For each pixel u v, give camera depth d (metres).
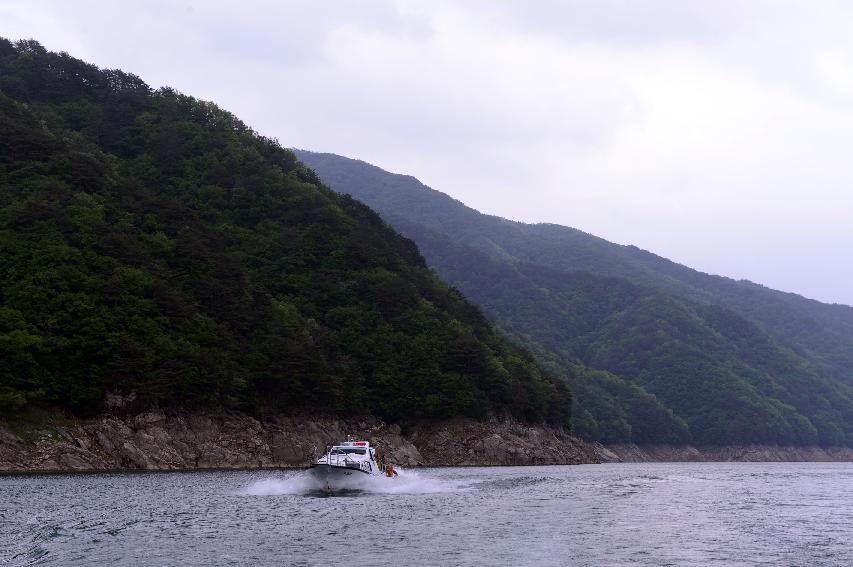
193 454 106.56
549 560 36.16
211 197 170.38
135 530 42.28
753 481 102.31
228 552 36.72
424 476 95.06
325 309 156.25
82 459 92.75
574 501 63.56
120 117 186.75
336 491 66.12
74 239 115.75
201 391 112.62
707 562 36.28
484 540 41.00
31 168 129.12
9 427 90.38
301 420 128.00
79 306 104.94
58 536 40.03
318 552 36.97
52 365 98.31
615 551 38.69
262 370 125.12
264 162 189.75
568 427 197.25
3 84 185.75
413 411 148.88
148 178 170.38
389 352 152.00
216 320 127.88
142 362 104.88
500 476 100.62
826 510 60.31
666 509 58.94
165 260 129.38
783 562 36.69
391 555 36.50
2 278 104.75
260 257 158.38
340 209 185.75
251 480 77.00
